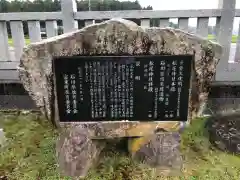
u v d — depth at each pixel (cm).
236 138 387
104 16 472
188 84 312
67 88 312
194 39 297
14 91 519
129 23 294
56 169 335
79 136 325
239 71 484
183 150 380
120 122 328
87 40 292
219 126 416
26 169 339
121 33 290
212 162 354
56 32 501
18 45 499
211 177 324
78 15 474
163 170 337
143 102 321
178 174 333
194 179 322
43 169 338
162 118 327
